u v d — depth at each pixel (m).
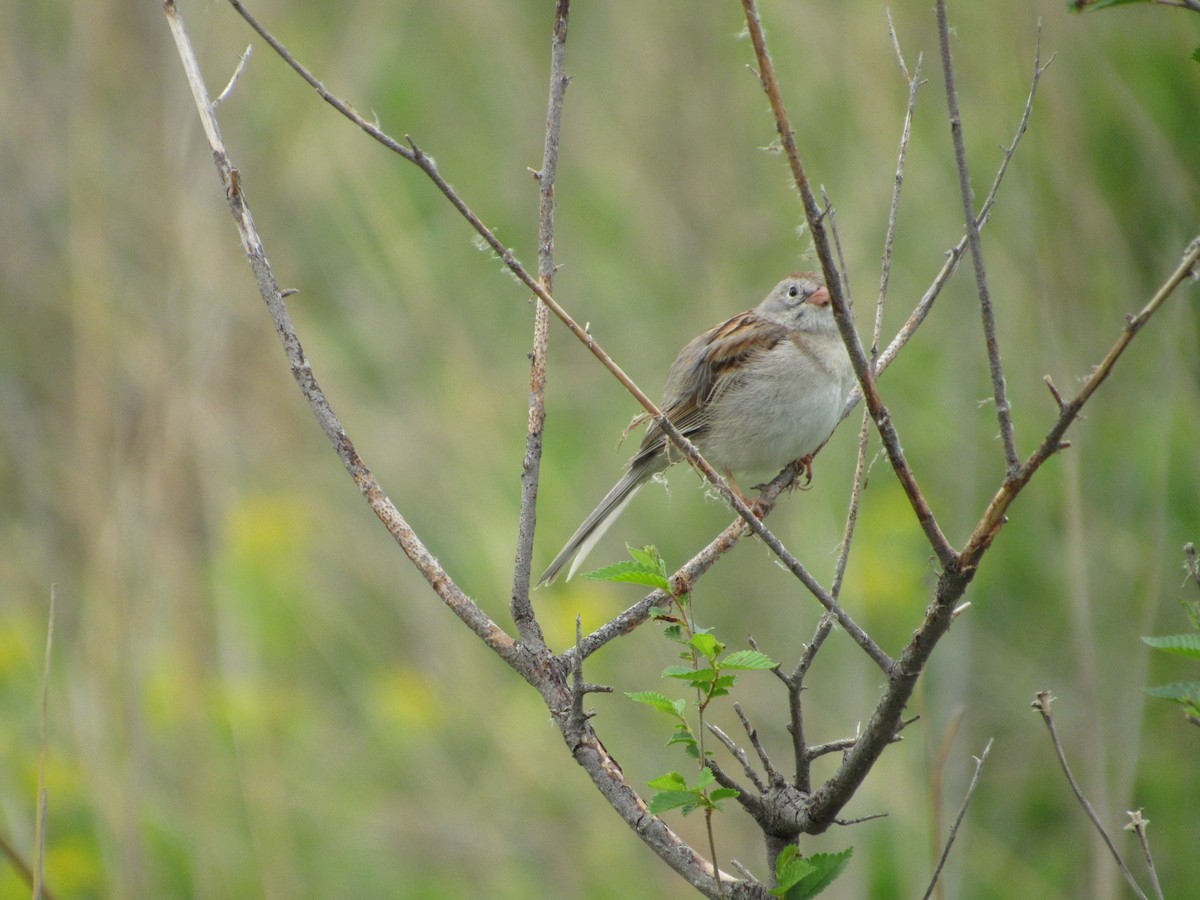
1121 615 10.14
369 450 12.15
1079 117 10.55
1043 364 10.66
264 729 10.34
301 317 12.68
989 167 11.18
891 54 11.68
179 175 11.98
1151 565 9.51
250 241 4.87
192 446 11.39
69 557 10.88
